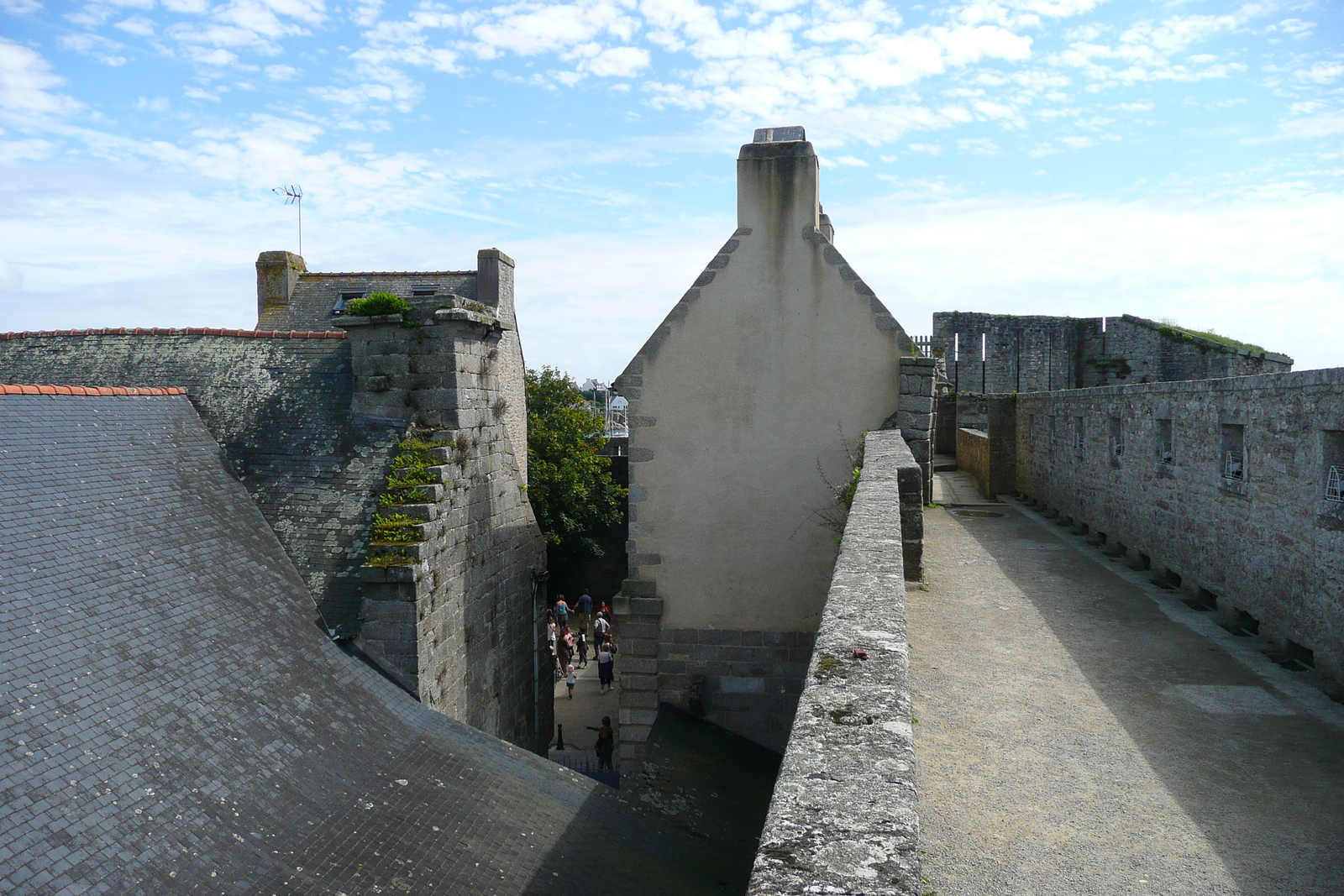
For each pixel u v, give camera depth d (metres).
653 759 11.78
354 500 12.05
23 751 6.54
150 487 10.75
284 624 10.23
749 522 13.21
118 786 6.84
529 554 16.69
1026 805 4.90
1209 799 5.01
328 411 13.45
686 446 13.30
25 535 8.56
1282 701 6.67
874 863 2.31
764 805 11.53
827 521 13.03
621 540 37.22
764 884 2.23
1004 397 20.81
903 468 9.77
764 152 13.07
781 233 13.07
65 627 7.88
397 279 27.83
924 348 32.12
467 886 7.79
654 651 13.39
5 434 9.71
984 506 19.20
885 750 3.05
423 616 11.30
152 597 9.05
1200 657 7.79
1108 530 13.69
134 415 11.96
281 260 27.52
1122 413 13.19
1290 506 8.03
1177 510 10.86
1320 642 7.41
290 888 6.88
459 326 13.16
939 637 8.20
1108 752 5.66
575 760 18.23
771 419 13.14
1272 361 27.59
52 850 6.03
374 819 8.20
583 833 9.41
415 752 9.68
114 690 7.66
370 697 10.20
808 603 13.11
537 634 16.88
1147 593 10.33
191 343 14.88
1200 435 10.28
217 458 12.48
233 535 11.01
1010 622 8.76
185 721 7.88
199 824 6.99
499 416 15.16
